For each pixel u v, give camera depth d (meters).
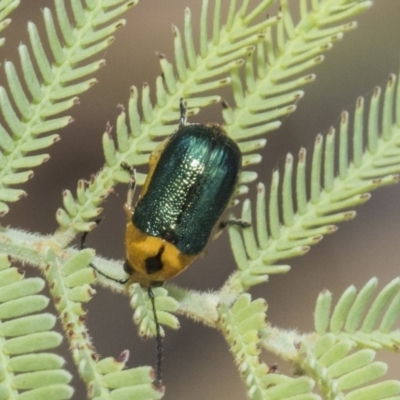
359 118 0.07
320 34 0.07
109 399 0.06
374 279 0.06
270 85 0.07
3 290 0.06
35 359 0.06
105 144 0.07
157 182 0.07
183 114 0.07
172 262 0.07
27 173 0.07
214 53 0.07
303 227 0.07
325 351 0.06
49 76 0.07
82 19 0.07
